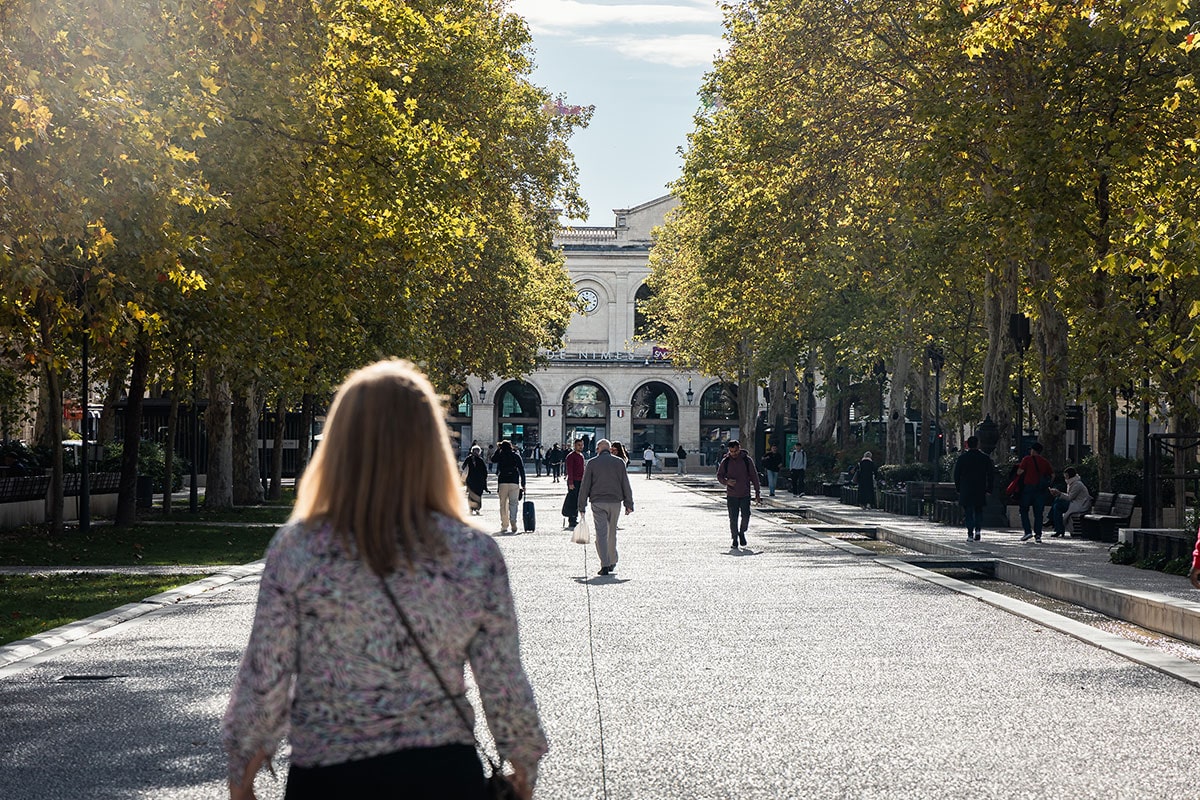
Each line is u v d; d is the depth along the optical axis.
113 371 33.53
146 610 16.25
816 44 34.09
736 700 10.30
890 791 7.55
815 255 38.97
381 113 23.98
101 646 13.35
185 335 26.23
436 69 33.84
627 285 111.69
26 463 36.91
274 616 3.28
